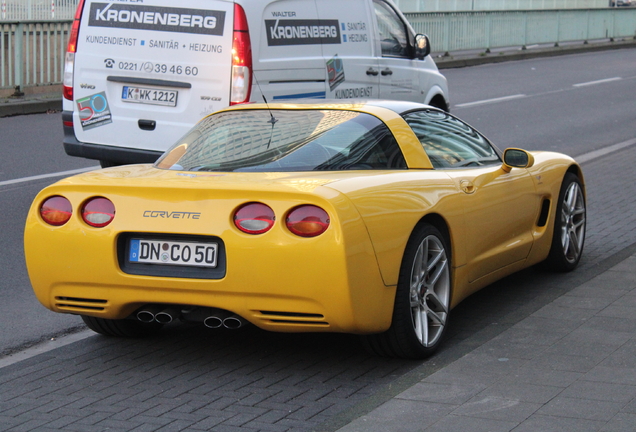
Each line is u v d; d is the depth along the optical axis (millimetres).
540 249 6555
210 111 8859
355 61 10430
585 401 4176
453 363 4762
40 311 6305
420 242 4934
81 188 4836
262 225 4461
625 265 6875
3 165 11547
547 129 16766
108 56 9250
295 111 5598
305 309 4461
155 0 9031
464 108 19547
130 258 4730
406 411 4125
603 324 5398
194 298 4621
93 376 4926
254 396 4570
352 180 4730
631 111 19641
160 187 4660
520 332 5285
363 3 10703
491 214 5766
